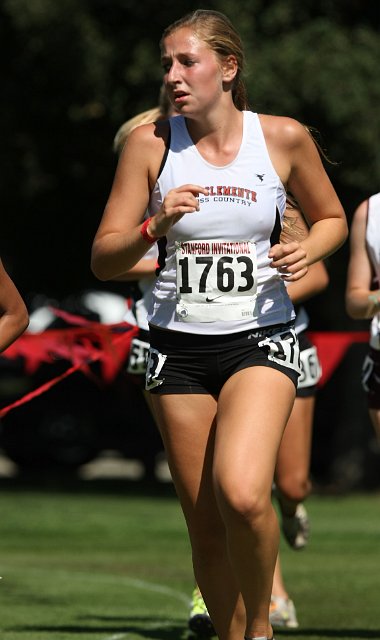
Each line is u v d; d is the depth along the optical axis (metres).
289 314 11.44
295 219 11.77
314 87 35.94
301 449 16.27
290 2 36.88
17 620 16.47
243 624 11.48
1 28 39.34
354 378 44.97
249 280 11.14
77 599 18.53
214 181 11.13
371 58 36.56
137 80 37.00
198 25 11.16
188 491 11.38
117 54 37.56
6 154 41.16
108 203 11.44
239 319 11.16
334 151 36.66
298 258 10.82
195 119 11.14
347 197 39.69
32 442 47.44
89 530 29.64
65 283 49.12
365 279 14.57
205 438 11.31
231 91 11.33
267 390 10.86
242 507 10.23
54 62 38.19
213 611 11.51
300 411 16.12
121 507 36.00
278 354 11.13
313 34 36.53
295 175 11.50
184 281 11.16
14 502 37.44
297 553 25.31
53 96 39.88
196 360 11.27
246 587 10.67
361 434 44.97
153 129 11.37
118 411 47.09
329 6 37.75
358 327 44.31
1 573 21.58
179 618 16.81
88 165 41.53
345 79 36.09
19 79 39.81
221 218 11.07
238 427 10.61
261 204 11.14
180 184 11.16
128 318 16.66
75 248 47.53
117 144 15.60
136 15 37.22
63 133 40.75
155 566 22.91
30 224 46.69
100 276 11.47
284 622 15.92
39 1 37.38
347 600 18.44
